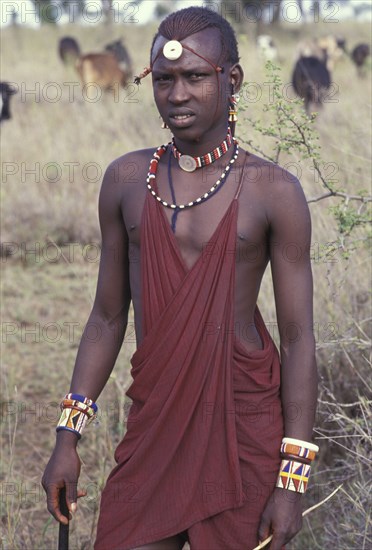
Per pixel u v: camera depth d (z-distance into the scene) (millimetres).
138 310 4496
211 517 4227
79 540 6293
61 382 9211
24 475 7016
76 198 14516
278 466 4305
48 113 18656
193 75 4223
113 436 7605
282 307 4430
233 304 4266
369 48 23125
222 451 4223
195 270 4238
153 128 14805
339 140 9766
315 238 7703
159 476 4211
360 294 7352
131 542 4238
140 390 4312
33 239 13617
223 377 4219
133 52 30562
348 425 6066
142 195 4465
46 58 32250
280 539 4188
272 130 6102
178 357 4195
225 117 4414
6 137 16859
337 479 6168
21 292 11906
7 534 6156
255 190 4359
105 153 15062
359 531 5590
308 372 4367
